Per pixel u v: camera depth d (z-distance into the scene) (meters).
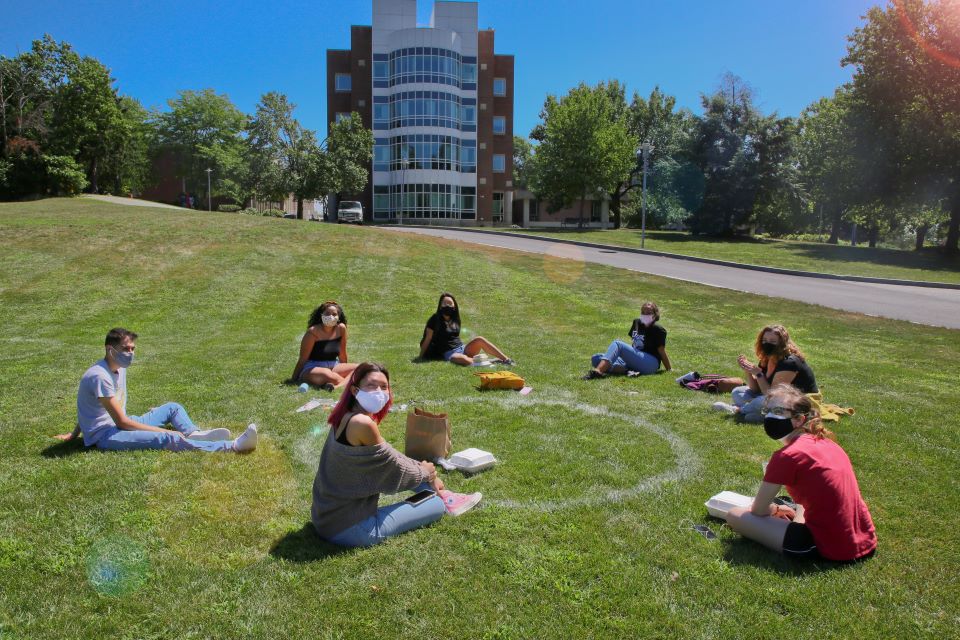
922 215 41.62
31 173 50.09
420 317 14.88
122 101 65.25
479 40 60.53
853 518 3.50
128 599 3.07
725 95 43.03
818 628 2.91
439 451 4.93
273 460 4.99
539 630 2.87
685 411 6.62
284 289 17.59
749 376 6.53
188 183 70.94
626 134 52.97
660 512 4.11
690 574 3.35
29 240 20.61
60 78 54.69
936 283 20.06
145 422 5.45
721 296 17.58
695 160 43.44
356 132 53.06
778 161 42.25
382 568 3.39
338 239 24.80
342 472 3.61
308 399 6.99
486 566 3.42
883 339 12.11
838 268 24.25
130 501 4.18
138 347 10.78
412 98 56.72
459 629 2.87
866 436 5.80
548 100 55.12
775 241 39.00
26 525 3.79
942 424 6.23
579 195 51.12
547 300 17.09
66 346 11.02
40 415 6.26
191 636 2.80
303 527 3.87
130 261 19.23
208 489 4.40
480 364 9.07
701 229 42.38
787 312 15.31
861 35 33.31
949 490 4.55
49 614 2.94
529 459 5.09
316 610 3.00
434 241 27.19
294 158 51.62
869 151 32.97
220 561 3.44
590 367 9.01
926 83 30.45
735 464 5.01
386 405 3.81
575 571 3.36
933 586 3.27
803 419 3.65
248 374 8.40
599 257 26.64
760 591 3.20
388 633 2.84
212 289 17.12
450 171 58.16
